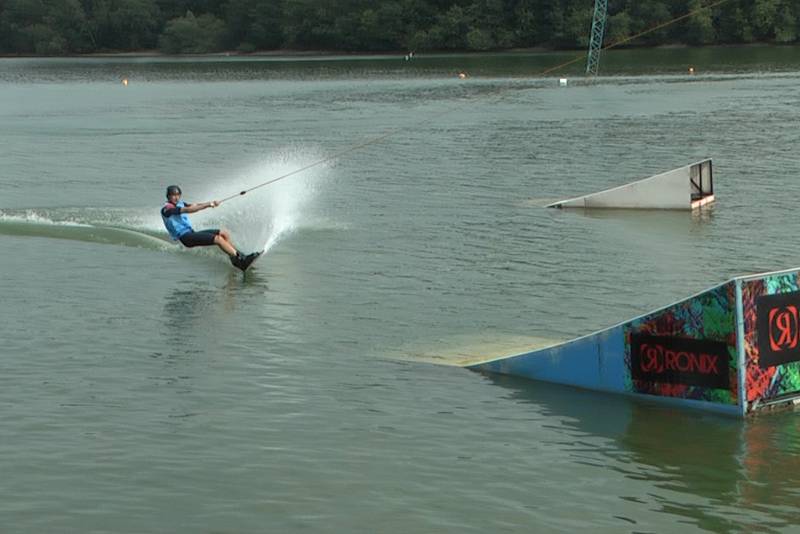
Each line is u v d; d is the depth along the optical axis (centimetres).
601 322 2573
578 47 19825
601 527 1573
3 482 1698
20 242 3528
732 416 2003
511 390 2134
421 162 5769
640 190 4125
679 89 10925
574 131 7181
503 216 4041
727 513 1623
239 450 1825
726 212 4047
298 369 2242
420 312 2677
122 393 2092
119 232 3678
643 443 1880
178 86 13825
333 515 1600
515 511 1619
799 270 2031
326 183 5019
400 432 1912
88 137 7488
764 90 10362
